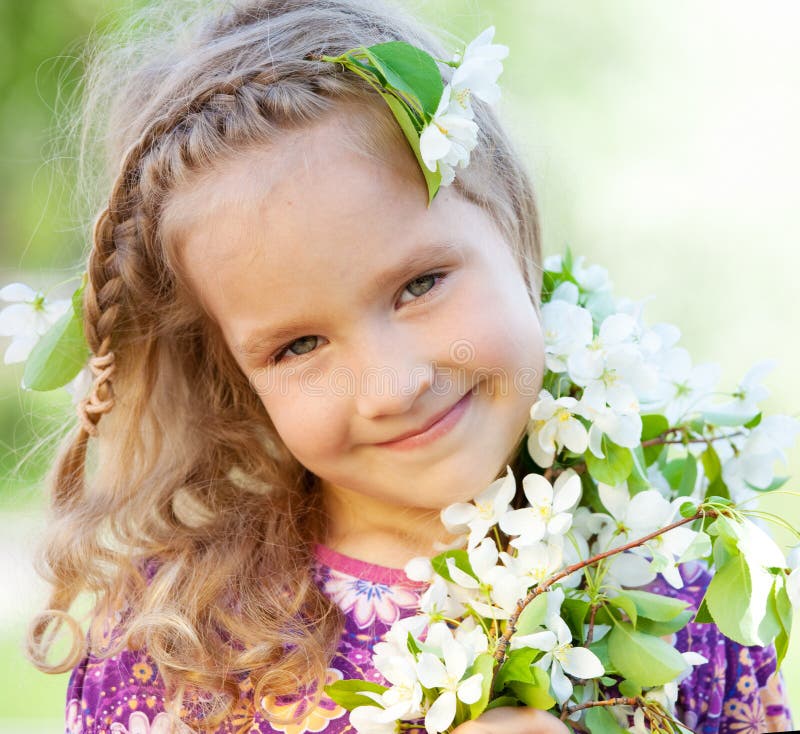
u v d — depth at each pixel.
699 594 1.38
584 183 6.25
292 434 1.20
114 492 1.53
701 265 6.20
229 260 1.15
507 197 1.33
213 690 1.32
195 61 1.29
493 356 1.16
